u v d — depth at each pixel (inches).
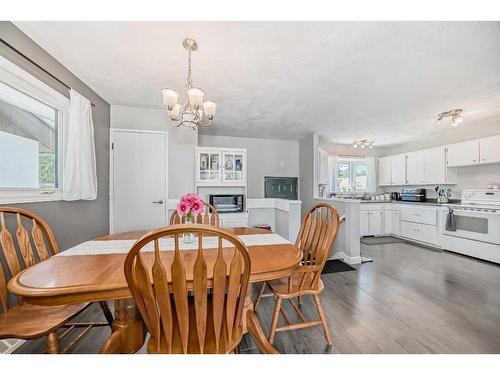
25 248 51.7
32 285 35.9
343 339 62.3
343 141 203.2
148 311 34.2
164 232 31.0
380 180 222.7
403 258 137.5
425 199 188.2
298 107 119.0
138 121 123.5
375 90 98.1
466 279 104.1
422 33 61.8
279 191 198.8
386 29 60.4
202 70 82.4
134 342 49.5
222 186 142.2
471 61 75.7
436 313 75.2
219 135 185.3
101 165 110.0
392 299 85.2
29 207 67.5
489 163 145.6
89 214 99.7
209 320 43.4
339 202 143.2
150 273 39.7
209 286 39.7
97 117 106.0
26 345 59.1
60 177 82.5
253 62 76.8
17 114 65.1
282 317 73.6
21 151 66.7
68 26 60.0
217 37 63.9
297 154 204.4
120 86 96.7
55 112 81.0
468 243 139.0
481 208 132.6
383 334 64.4
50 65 73.9
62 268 43.1
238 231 79.0
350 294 89.7
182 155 130.6
